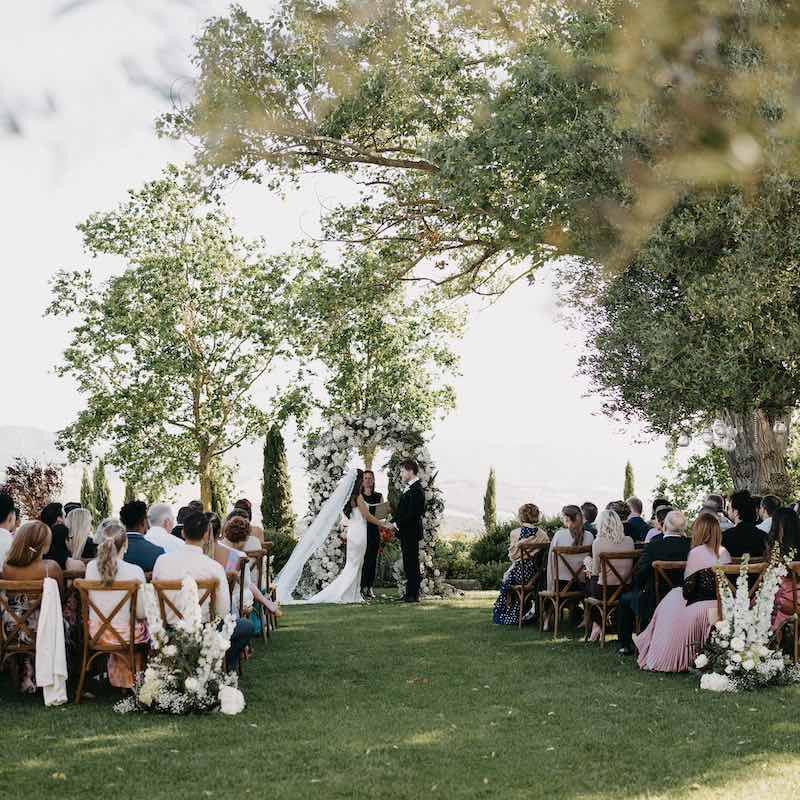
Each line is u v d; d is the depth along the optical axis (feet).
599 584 30.40
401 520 45.62
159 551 23.91
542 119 39.27
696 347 35.12
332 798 14.33
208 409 88.12
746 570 22.68
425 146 44.98
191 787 14.92
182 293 87.10
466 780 15.23
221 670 21.07
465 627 34.60
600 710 20.24
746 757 16.28
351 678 24.57
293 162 47.44
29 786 14.98
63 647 21.31
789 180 27.55
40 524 22.33
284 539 62.08
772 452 44.62
